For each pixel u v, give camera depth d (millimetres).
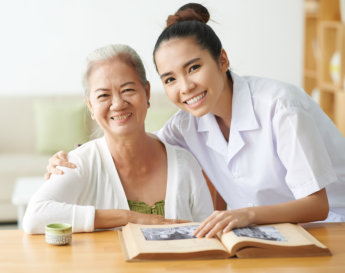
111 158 1741
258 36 5383
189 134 1964
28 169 4363
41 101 4926
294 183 1620
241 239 1375
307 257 1371
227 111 1839
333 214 1934
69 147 4727
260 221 1527
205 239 1440
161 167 1790
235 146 1803
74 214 1580
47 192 1654
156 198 1763
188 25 1660
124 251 1406
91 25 5180
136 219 1607
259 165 1794
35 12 5113
